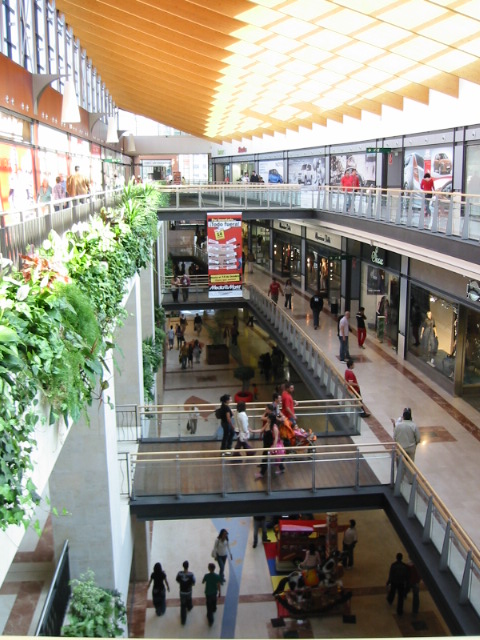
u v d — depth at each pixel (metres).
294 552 13.62
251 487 11.84
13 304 4.26
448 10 12.16
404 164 21.23
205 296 28.77
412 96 19.12
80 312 5.19
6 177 14.62
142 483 11.93
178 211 26.34
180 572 12.16
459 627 8.14
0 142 14.16
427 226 14.71
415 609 12.25
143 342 19.88
